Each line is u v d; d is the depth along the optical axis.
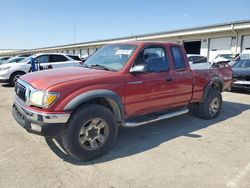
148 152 4.01
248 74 9.63
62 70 4.21
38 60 11.82
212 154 3.97
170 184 3.09
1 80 11.70
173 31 25.55
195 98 5.45
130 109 4.17
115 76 3.91
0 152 3.89
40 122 3.32
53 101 3.31
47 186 2.99
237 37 20.78
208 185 3.08
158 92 4.52
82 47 44.34
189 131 5.07
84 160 3.66
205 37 23.45
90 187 3.00
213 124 5.58
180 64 5.01
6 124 5.28
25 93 3.58
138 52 4.24
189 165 3.58
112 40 34.19
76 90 3.48
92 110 3.60
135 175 3.29
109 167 3.49
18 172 3.29
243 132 5.07
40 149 4.02
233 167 3.55
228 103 7.98
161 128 5.24
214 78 5.82
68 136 3.47
